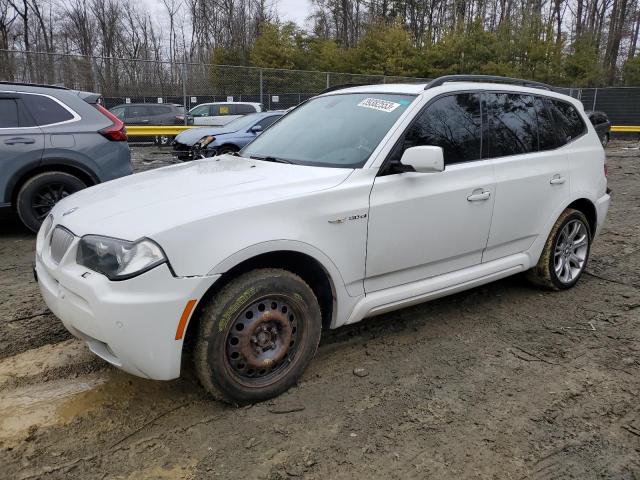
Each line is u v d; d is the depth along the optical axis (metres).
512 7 42.22
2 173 6.11
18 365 3.51
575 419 2.99
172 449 2.70
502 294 4.85
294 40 35.22
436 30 41.56
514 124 4.32
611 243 6.72
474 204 3.86
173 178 3.47
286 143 4.01
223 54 35.94
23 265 5.56
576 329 4.14
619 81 39.03
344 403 3.10
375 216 3.32
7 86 6.26
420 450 2.72
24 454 2.66
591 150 4.98
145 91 17.30
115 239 2.68
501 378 3.41
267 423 2.91
